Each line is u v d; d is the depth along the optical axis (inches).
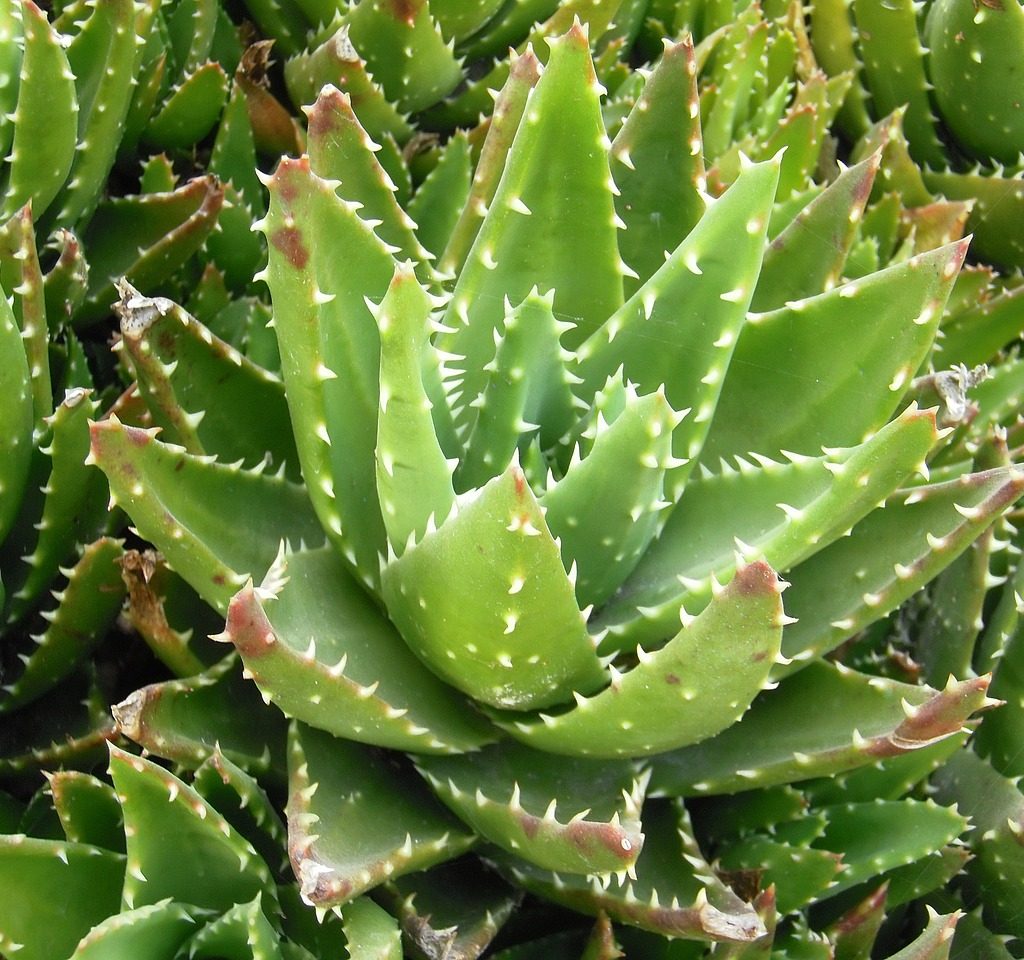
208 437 19.6
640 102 20.0
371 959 17.1
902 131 27.7
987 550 20.8
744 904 18.2
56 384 20.9
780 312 19.5
